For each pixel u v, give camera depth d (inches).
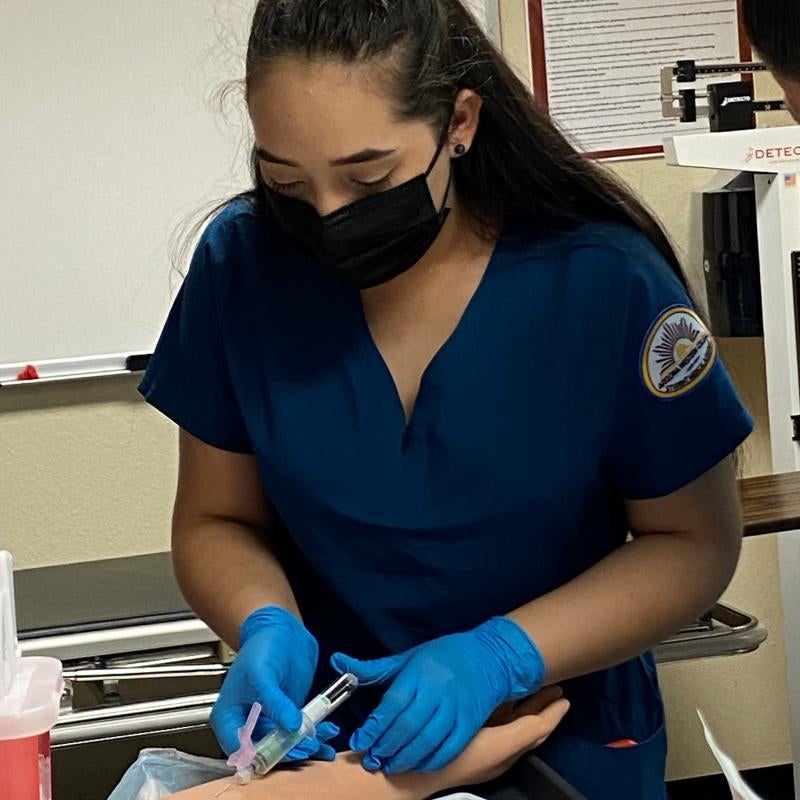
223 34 85.7
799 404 78.1
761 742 102.2
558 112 92.9
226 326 46.1
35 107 84.5
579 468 41.9
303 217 39.6
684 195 95.0
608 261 41.9
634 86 93.1
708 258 85.4
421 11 37.8
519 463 41.8
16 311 86.4
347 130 36.5
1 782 31.0
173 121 86.1
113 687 70.6
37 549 90.0
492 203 43.3
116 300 87.4
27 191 85.3
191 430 48.1
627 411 42.0
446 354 42.5
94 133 85.4
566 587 41.4
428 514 42.4
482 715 37.8
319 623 46.8
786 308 77.4
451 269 43.3
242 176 86.9
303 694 40.4
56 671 33.5
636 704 45.4
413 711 36.8
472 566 42.9
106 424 89.6
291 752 38.3
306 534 44.8
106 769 93.7
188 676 70.1
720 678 101.3
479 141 42.4
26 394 88.0
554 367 42.1
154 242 87.1
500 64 42.0
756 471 97.0
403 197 38.5
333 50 36.0
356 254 39.4
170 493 91.3
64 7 83.9
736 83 81.0
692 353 41.1
